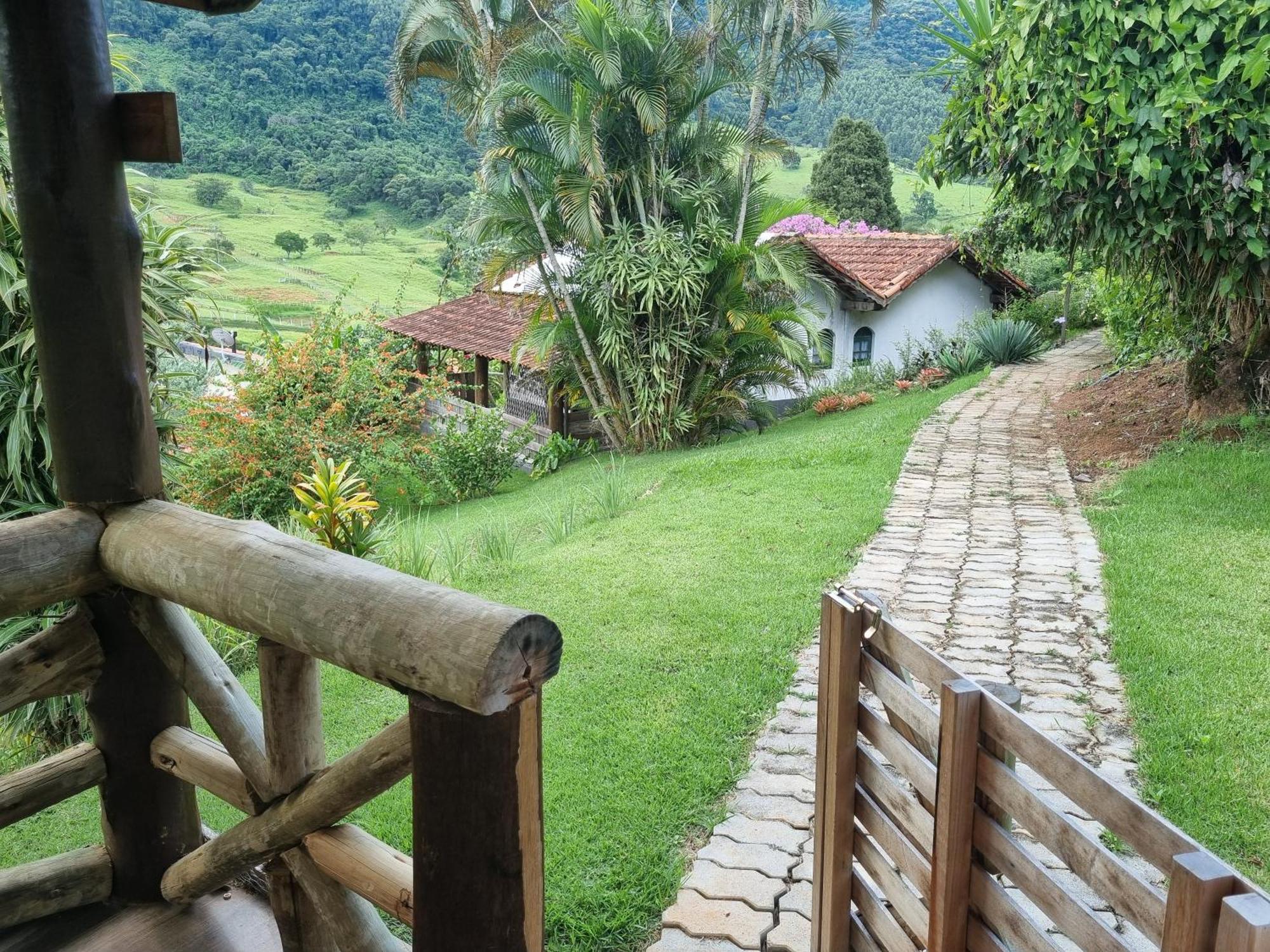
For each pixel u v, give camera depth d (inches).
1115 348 496.1
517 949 63.1
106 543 92.5
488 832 61.2
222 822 155.2
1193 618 200.4
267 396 569.6
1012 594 228.5
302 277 2022.6
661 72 544.7
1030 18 269.7
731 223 615.8
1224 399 337.7
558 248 623.8
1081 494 316.2
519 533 386.9
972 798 73.7
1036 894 66.4
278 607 71.7
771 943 111.2
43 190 89.2
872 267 761.0
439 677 59.5
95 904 108.3
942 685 74.2
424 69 607.2
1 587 86.4
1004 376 582.9
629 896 120.4
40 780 100.1
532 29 594.2
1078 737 157.9
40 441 199.3
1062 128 279.0
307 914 91.7
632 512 353.4
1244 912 46.4
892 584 239.1
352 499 271.4
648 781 148.4
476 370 881.5
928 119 1834.4
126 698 102.8
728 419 626.2
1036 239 364.2
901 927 91.8
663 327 584.4
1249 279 286.7
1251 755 147.0
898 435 422.0
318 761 87.5
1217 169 262.7
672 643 207.3
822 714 97.7
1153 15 249.9
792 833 134.1
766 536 287.0
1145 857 55.2
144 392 96.2
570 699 181.5
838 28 635.5
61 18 86.8
